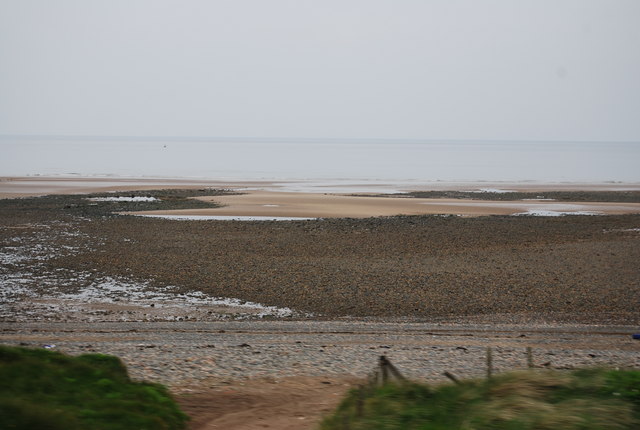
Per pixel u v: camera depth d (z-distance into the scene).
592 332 31.98
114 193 109.62
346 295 40.62
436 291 41.78
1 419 13.18
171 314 36.00
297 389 21.03
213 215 81.25
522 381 16.28
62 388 16.41
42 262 49.78
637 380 15.88
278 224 72.19
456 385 17.53
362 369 24.14
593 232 68.50
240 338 29.89
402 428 14.48
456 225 72.81
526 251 56.50
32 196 104.12
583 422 13.30
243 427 16.73
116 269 47.59
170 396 18.75
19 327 31.73
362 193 117.81
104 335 30.11
